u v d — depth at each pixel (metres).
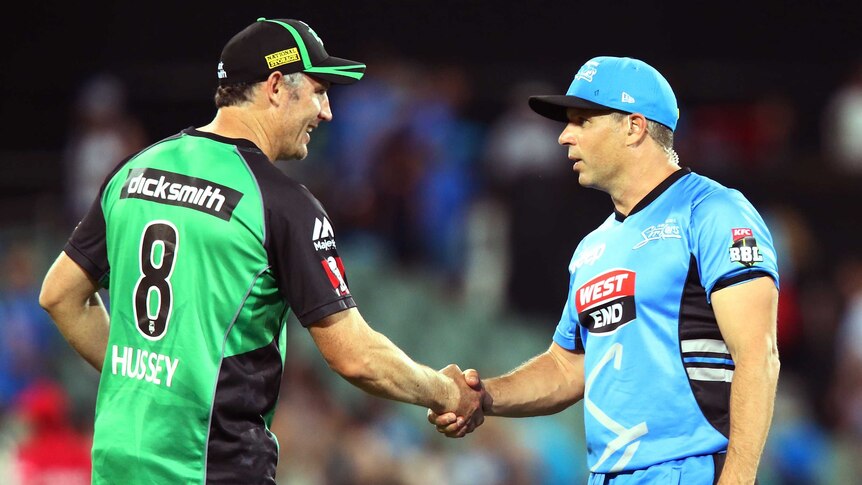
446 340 44.47
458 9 57.00
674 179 15.71
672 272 15.10
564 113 16.62
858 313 45.06
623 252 15.59
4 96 55.62
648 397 15.09
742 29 57.44
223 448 14.42
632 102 15.72
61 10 55.97
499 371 43.88
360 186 46.16
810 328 45.91
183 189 14.70
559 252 45.31
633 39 57.28
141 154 15.33
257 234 14.43
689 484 14.75
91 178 47.06
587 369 15.91
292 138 15.41
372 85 46.94
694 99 55.31
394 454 36.12
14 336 40.25
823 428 44.91
